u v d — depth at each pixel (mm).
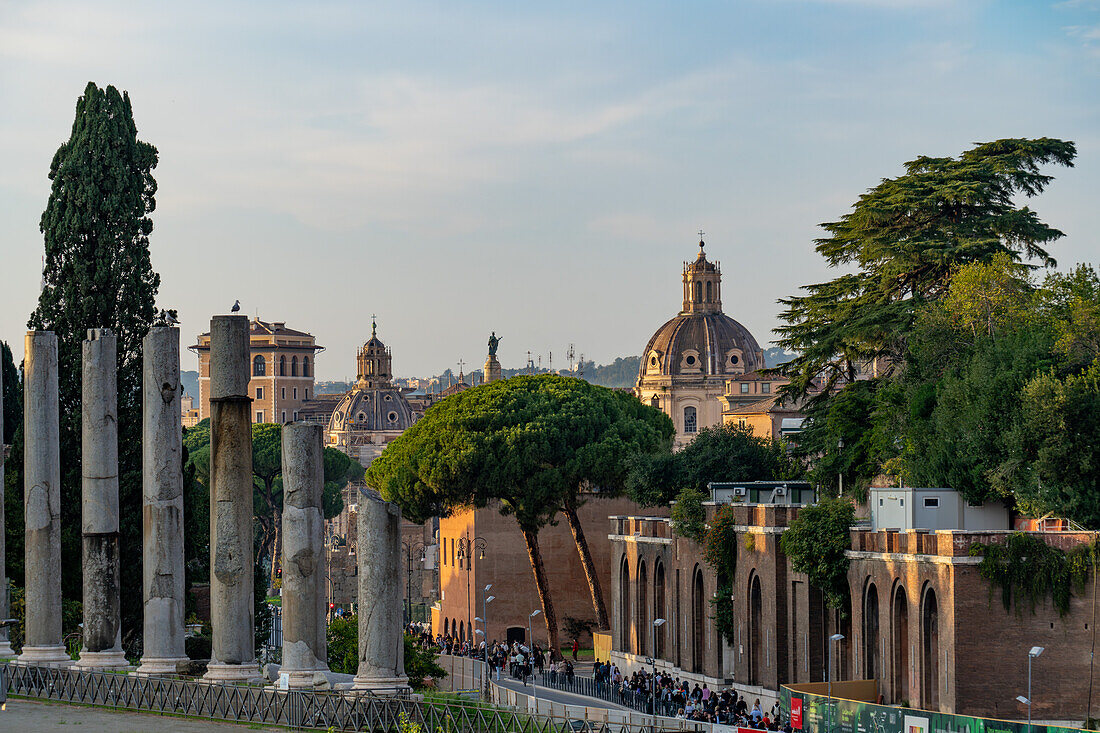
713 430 173125
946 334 131750
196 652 119438
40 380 100562
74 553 128000
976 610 105625
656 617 159250
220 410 87375
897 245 144375
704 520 143750
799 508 130500
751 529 133875
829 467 141250
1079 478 113188
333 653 134375
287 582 82938
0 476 106688
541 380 199375
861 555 118062
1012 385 117938
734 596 138000
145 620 91750
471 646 194000
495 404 189500
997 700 105500
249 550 87375
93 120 134250
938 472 119938
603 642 181125
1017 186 147875
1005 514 118562
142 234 135625
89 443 95938
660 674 149125
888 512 119125
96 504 95625
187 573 131750
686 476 166875
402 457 188750
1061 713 105625
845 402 140875
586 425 186000
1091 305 127812
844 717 101438
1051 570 105625
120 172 133750
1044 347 122062
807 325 150750
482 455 182000
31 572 99625
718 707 127000
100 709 84875
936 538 108125
